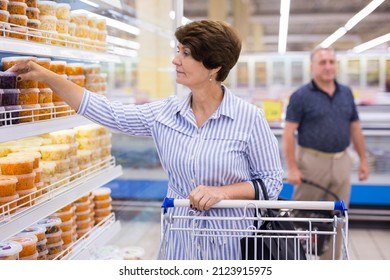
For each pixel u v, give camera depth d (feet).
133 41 14.11
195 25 6.32
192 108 6.77
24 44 6.20
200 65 6.34
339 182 14.26
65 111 7.81
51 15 7.55
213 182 6.50
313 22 40.70
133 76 21.63
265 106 19.95
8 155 6.92
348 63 20.08
